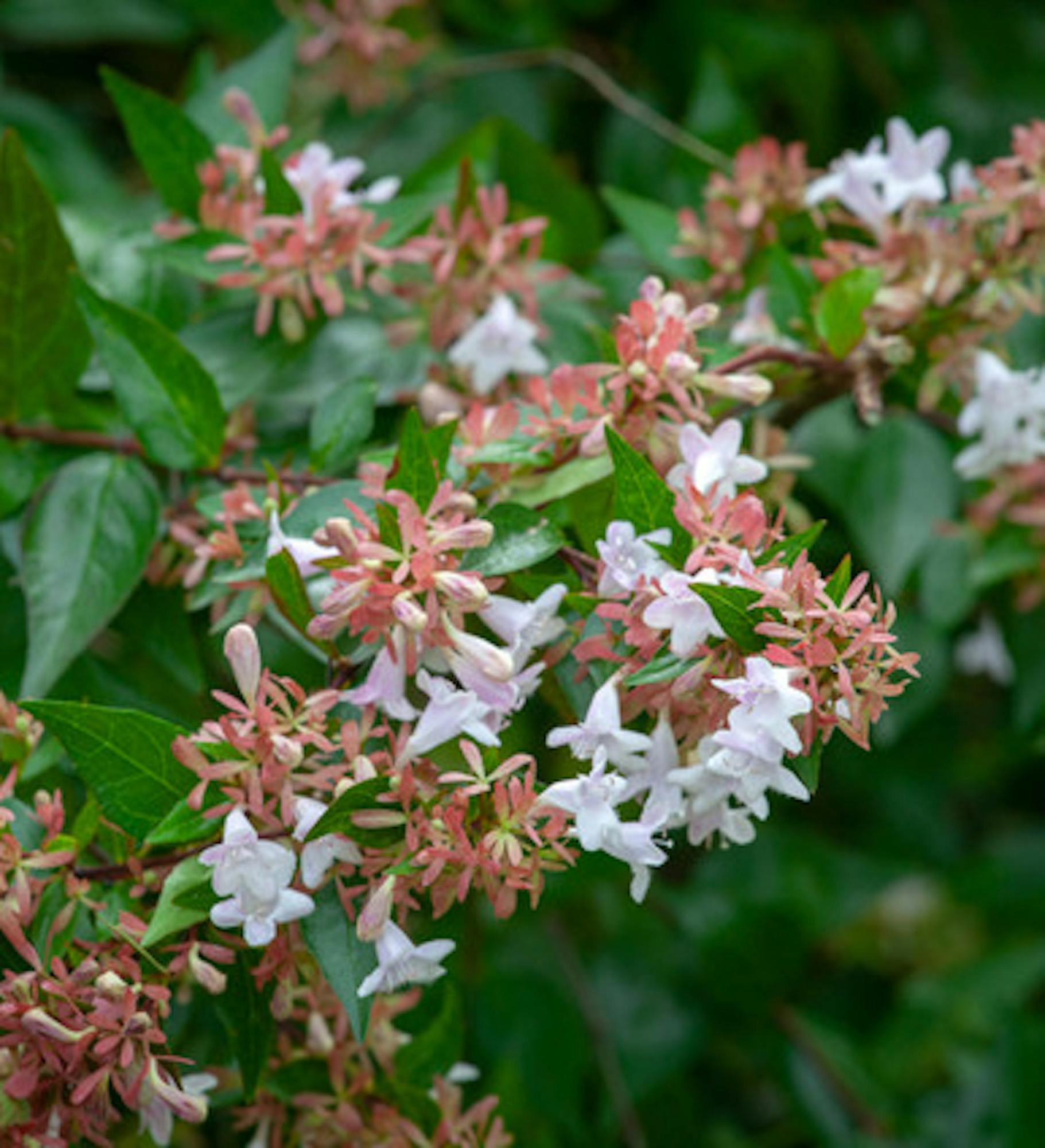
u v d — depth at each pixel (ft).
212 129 2.45
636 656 1.97
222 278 2.23
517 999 2.73
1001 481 2.49
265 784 1.94
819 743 1.94
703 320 2.08
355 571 1.93
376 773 1.94
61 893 2.00
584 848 1.94
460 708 1.93
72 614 2.15
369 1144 2.14
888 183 2.28
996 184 2.25
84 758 1.98
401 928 1.97
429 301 2.31
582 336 2.39
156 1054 1.99
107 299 2.18
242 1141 2.45
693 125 2.61
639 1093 2.77
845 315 2.20
